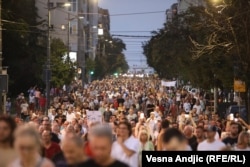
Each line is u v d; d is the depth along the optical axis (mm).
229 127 17531
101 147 8039
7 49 71062
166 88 96188
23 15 76000
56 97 64438
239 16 36250
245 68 36406
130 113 34469
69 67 72438
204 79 48562
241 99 46750
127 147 13102
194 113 34344
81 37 135125
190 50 48281
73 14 118938
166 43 79250
